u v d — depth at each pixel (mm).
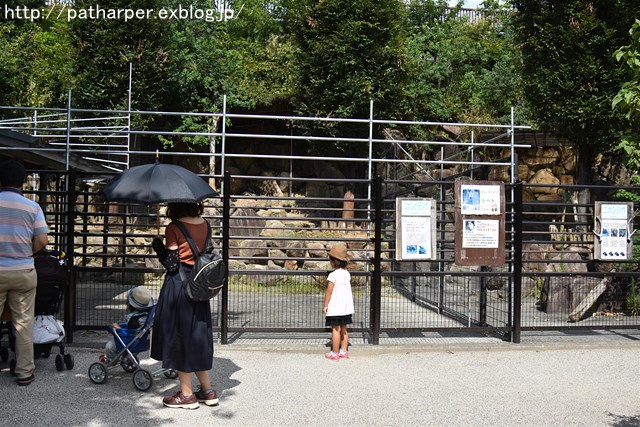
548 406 5617
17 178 5930
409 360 7379
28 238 5832
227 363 7020
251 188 19719
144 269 7750
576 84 12156
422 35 22031
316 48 16469
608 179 15047
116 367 6688
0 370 6469
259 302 11273
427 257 8180
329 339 8328
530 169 18094
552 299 10953
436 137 19141
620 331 9305
